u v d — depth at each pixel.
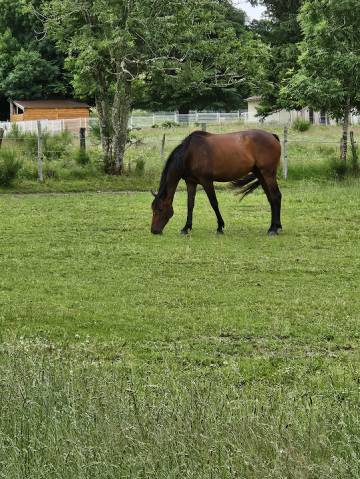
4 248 15.91
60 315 11.04
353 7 28.11
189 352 9.37
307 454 5.72
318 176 27.91
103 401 6.59
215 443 5.77
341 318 10.84
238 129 51.44
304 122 49.41
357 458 5.61
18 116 62.03
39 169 26.88
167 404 6.52
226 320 10.75
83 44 28.11
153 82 29.80
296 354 9.38
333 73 28.53
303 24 29.48
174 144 38.66
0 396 6.72
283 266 14.18
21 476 5.61
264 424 6.02
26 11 31.33
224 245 16.12
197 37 28.92
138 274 13.59
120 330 10.38
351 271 13.88
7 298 12.03
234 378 8.27
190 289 12.52
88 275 13.55
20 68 61.97
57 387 7.02
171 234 17.47
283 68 51.50
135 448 5.82
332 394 7.30
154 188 26.42
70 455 5.71
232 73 30.34
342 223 18.70
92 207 21.55
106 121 29.06
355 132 48.78
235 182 17.91
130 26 27.75
